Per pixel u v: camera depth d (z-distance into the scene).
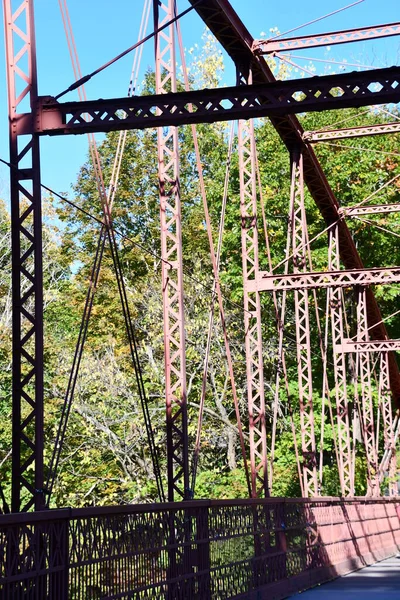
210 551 10.88
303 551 15.60
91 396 29.23
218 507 11.39
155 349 31.84
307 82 12.06
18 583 6.67
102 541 8.05
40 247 10.90
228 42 19.44
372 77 11.92
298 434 36.72
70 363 30.50
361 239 41.66
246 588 12.16
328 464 41.31
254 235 20.94
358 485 37.88
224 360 33.62
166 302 15.25
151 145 43.66
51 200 38.66
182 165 45.78
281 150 39.81
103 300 36.44
